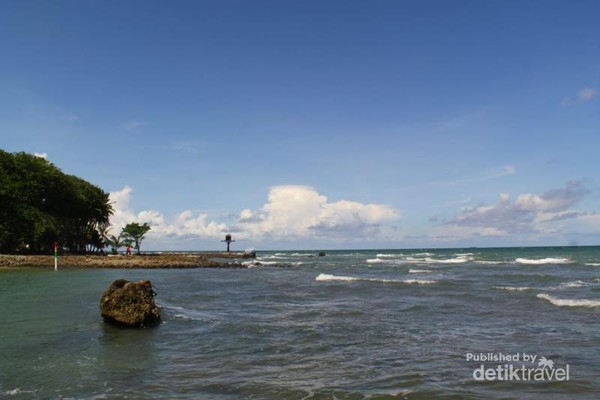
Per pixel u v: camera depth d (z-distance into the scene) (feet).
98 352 35.65
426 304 65.82
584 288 86.69
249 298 75.10
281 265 208.95
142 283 49.52
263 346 38.40
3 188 198.59
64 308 57.47
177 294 80.69
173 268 191.21
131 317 45.47
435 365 32.24
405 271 154.71
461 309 60.64
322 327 47.21
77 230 267.59
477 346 38.47
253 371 30.60
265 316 54.90
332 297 76.64
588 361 33.12
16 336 41.14
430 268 170.19
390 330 45.88
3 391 25.99
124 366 31.58
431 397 25.30
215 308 62.13
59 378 28.55
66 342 39.04
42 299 67.10
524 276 118.62
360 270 165.27
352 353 35.99
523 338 41.70
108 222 296.30
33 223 207.31
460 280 108.47
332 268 183.42
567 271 143.02
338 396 25.40
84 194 275.39
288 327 47.19
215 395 25.45
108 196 301.84
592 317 53.11
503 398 25.05
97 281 103.19
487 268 165.17
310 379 28.71
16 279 110.32
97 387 26.78
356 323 49.85
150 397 25.02
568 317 53.36
